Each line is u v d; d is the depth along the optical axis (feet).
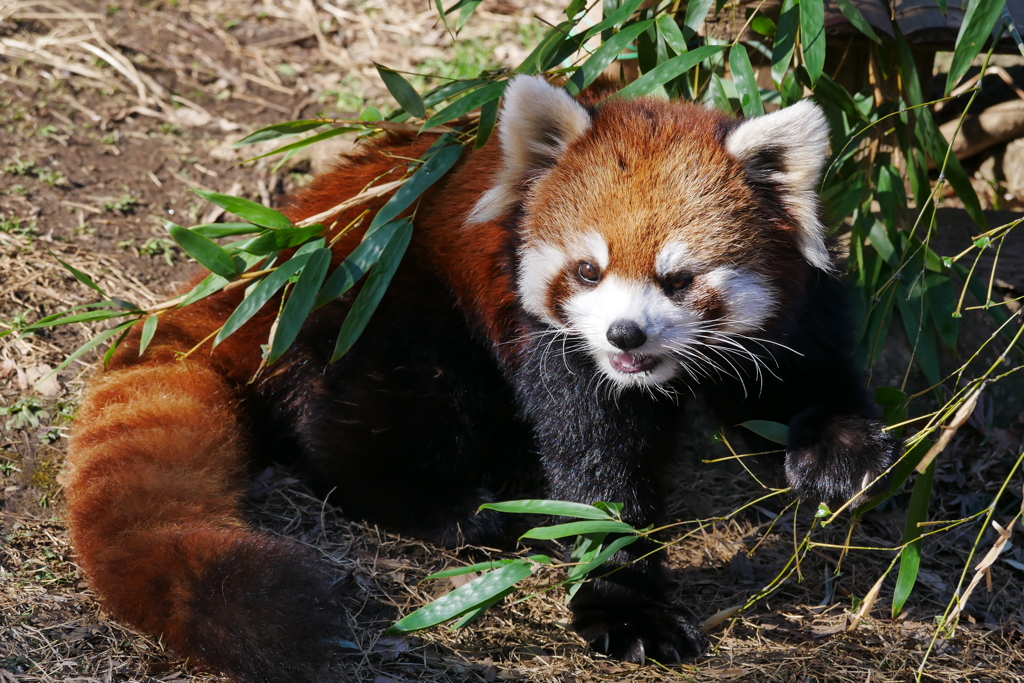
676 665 18.86
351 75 39.17
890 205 25.95
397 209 19.70
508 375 21.27
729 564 22.22
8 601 18.11
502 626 19.60
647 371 18.83
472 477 23.41
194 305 23.35
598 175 18.24
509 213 19.36
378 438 22.20
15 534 19.86
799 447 18.86
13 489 21.15
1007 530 16.71
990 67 28.12
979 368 25.82
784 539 23.00
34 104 34.12
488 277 20.08
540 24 42.55
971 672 18.60
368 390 21.98
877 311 25.43
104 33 38.88
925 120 24.06
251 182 32.91
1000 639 19.76
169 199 31.48
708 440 25.58
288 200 24.76
